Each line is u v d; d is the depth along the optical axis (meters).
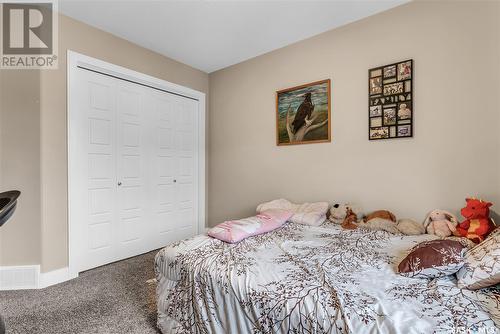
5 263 2.10
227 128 3.47
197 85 3.53
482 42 1.80
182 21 2.40
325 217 2.42
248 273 1.23
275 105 2.96
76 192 2.38
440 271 1.12
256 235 1.86
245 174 3.27
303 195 2.74
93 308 1.81
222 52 3.04
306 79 2.71
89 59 2.44
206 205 3.70
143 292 2.04
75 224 2.36
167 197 3.25
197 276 1.33
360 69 2.35
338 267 1.29
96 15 2.30
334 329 0.89
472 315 0.87
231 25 2.47
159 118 3.15
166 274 1.52
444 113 1.94
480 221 1.68
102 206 2.60
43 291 2.06
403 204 2.13
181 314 1.38
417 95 2.06
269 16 2.32
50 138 2.21
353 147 2.39
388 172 2.20
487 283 1.00
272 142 3.00
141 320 1.67
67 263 2.30
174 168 3.33
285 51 2.87
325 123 2.57
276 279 1.16
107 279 2.28
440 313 0.88
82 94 2.44
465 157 1.86
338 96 2.48
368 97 2.30
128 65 2.75
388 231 1.97
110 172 2.67
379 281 1.13
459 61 1.88
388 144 2.20
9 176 2.09
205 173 3.67
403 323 0.84
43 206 2.16
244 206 3.29
